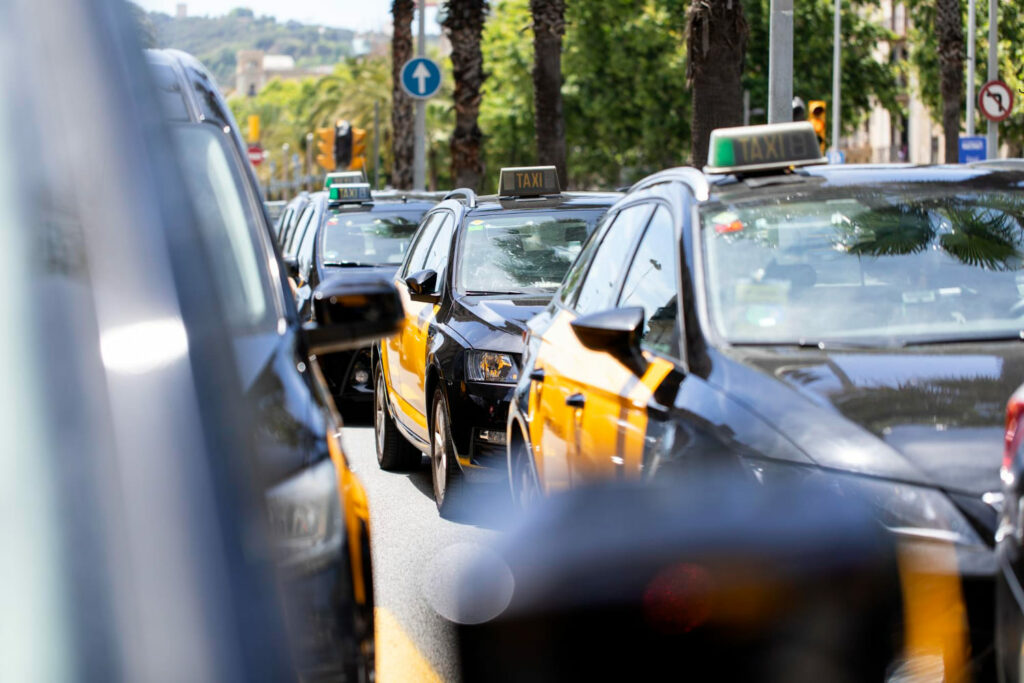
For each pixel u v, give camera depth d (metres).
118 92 4.56
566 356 9.65
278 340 5.88
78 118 4.48
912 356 7.71
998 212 9.12
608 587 6.93
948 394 7.11
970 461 6.55
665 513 6.99
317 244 24.89
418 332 15.84
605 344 8.61
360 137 77.06
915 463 6.56
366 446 19.75
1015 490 5.80
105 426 3.98
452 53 46.50
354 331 6.43
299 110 183.38
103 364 4.10
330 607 4.67
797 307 8.34
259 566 4.09
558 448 9.20
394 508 14.79
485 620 7.41
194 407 4.14
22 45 4.59
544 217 16.67
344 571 4.84
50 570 3.72
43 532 3.77
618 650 6.85
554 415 9.42
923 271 8.66
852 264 8.64
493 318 14.20
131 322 4.22
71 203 4.38
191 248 4.49
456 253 16.17
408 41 62.44
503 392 13.55
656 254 9.24
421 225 19.36
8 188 4.39
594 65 89.31
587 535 7.17
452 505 13.95
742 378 7.48
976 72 53.25
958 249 8.81
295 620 4.31
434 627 8.98
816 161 9.71
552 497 7.50
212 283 4.53
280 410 5.09
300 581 4.52
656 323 8.74
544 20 41.38
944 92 51.34
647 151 92.06
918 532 6.36
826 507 6.54
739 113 30.45
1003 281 8.57
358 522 5.42
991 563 6.24
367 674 4.94
